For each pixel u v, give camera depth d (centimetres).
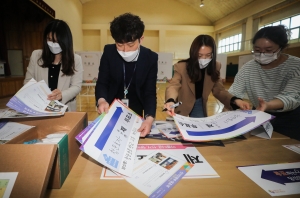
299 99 95
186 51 1185
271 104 92
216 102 527
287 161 66
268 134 88
